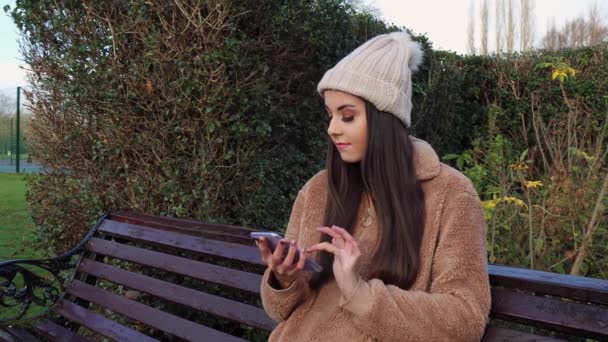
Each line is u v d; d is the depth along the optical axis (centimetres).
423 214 126
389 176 128
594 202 242
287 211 351
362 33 498
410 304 114
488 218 246
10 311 376
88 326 255
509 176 293
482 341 137
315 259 142
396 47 133
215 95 287
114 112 306
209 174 296
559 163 286
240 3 293
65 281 327
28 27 341
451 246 121
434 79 659
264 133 304
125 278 257
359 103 131
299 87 358
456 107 737
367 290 116
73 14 318
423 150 132
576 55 786
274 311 140
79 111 331
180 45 292
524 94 761
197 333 215
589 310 124
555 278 135
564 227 245
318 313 136
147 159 310
